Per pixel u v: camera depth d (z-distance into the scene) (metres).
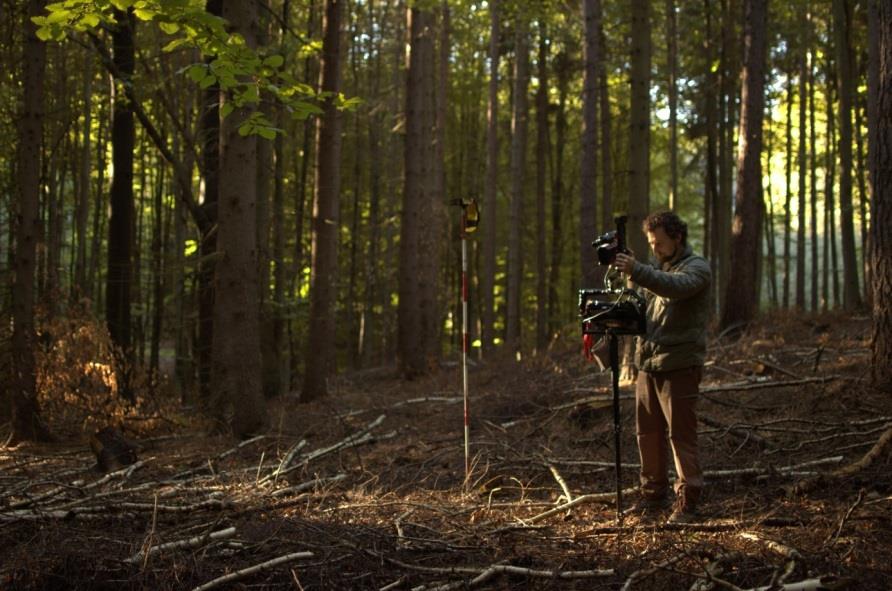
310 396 11.70
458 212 26.66
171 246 23.05
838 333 10.39
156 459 7.32
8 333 9.09
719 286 17.61
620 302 4.75
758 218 11.95
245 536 4.50
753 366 8.68
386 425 8.68
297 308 14.23
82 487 5.89
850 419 6.36
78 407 9.02
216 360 8.30
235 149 8.20
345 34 21.36
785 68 21.17
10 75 11.55
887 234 6.61
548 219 28.89
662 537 4.35
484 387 10.69
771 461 5.76
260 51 8.57
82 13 5.78
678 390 4.72
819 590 3.38
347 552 4.23
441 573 3.94
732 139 18.06
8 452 7.91
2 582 3.80
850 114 14.75
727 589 3.56
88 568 3.92
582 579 3.82
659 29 20.52
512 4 13.75
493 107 19.25
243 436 8.16
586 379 9.46
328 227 11.86
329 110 11.76
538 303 21.88
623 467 5.87
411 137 14.18
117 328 11.68
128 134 11.81
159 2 5.52
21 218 8.52
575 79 23.98
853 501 4.67
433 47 19.03
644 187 9.02
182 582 3.88
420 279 16.05
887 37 6.39
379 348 28.16
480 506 5.14
